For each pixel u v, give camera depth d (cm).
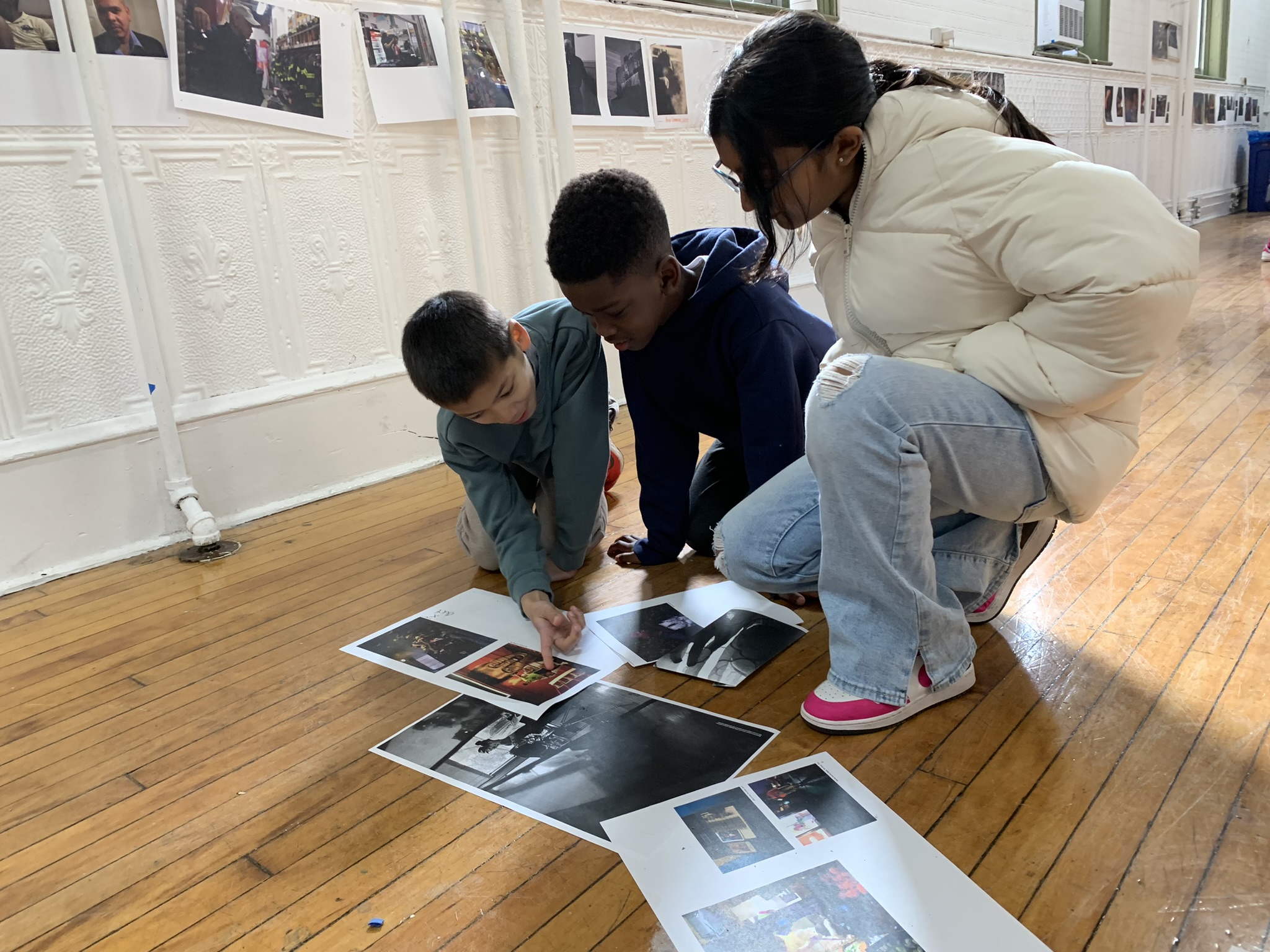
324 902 85
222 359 200
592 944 77
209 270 195
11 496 173
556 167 265
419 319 115
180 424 193
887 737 103
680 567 158
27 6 165
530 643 134
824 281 110
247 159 199
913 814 89
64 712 126
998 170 90
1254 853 81
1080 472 100
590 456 143
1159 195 670
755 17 329
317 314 215
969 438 97
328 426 219
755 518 119
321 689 126
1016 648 121
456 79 229
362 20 215
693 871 83
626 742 106
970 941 73
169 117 185
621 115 284
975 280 95
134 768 111
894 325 101
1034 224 87
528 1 253
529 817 94
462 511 160
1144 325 86
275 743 113
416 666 130
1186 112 673
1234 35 769
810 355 138
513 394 121
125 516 188
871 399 96
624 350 130
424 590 158
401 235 230
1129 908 76
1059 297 88
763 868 83
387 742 111
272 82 200
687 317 134
